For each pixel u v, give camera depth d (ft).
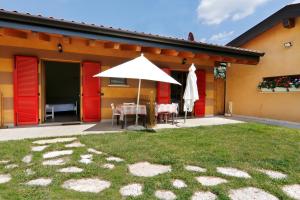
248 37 35.27
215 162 13.20
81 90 27.20
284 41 30.71
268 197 9.28
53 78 39.93
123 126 24.93
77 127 24.13
